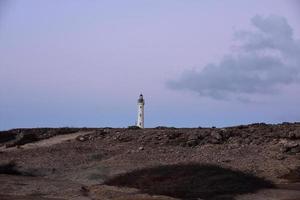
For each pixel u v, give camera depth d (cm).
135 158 3184
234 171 2658
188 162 2897
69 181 2806
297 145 3164
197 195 2353
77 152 3525
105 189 2498
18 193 2455
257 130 3675
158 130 4012
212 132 3675
